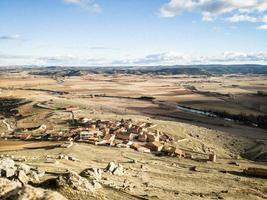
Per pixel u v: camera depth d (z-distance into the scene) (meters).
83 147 128.88
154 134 170.62
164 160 121.69
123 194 46.59
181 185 71.19
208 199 57.78
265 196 70.94
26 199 28.53
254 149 164.25
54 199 29.05
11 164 46.28
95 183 46.06
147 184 63.44
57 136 158.12
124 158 113.56
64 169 63.25
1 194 29.25
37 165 65.56
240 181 87.94
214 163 123.50
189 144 164.38
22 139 156.25
